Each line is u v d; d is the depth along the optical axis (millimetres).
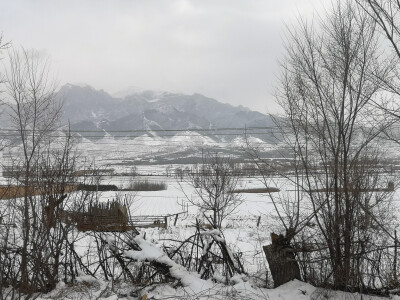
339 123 7562
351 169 7543
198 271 8203
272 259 7742
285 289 7535
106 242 8086
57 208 7324
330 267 7637
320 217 7652
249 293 7344
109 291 7469
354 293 7387
